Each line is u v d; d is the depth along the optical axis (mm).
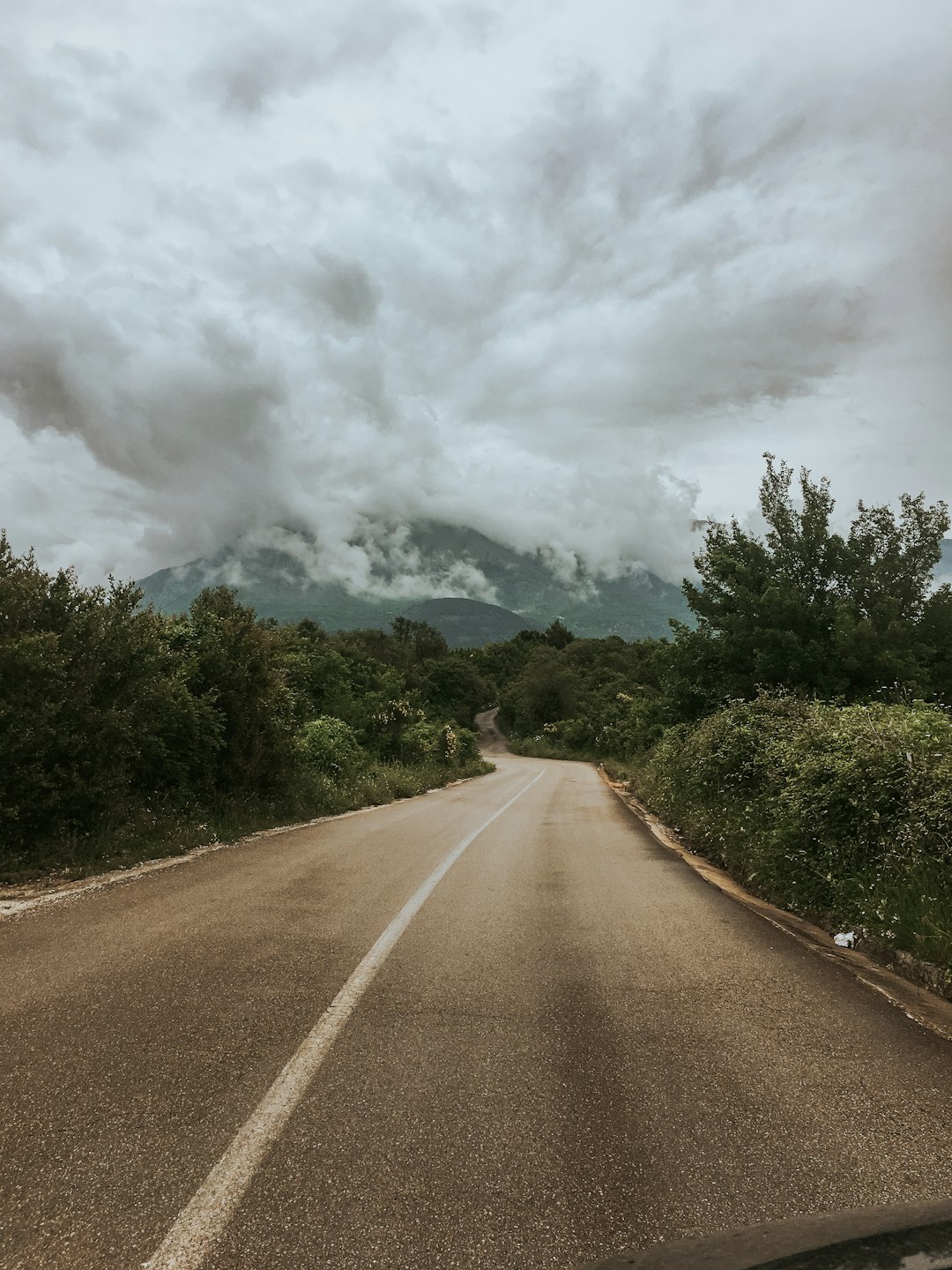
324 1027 3479
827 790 7367
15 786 7715
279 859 8594
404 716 30984
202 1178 2252
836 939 5715
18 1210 2084
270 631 14273
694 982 4348
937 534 18781
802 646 17766
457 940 5137
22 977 4078
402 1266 1904
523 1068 3100
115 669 9203
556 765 52000
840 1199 2213
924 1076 3133
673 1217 2115
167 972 4223
